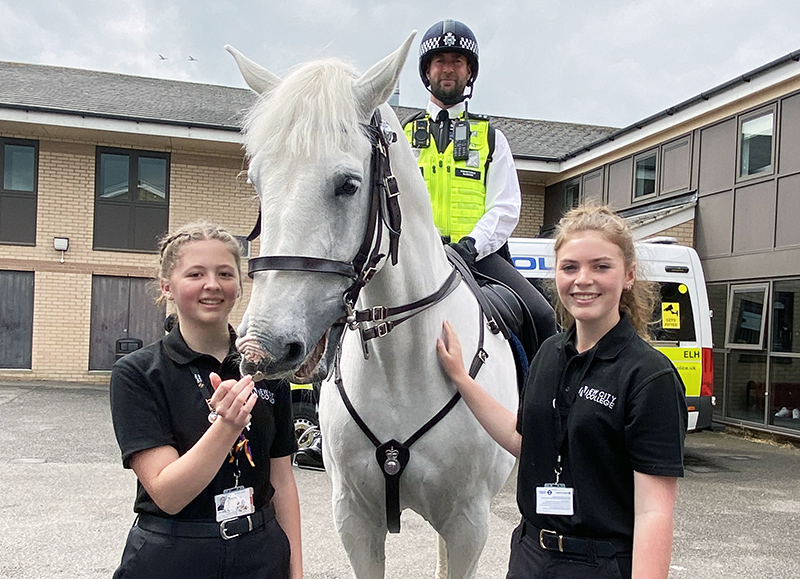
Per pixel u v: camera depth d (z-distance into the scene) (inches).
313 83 61.7
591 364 64.5
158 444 63.4
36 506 180.5
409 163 78.5
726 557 158.7
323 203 59.2
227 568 63.9
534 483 66.9
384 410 81.3
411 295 78.6
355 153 61.6
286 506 75.1
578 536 62.7
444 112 112.0
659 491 58.7
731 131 350.6
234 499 65.4
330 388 88.2
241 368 56.7
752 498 216.2
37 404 352.8
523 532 68.7
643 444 59.0
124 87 572.4
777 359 320.8
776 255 319.0
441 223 110.4
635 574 57.0
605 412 61.5
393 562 151.7
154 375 65.7
